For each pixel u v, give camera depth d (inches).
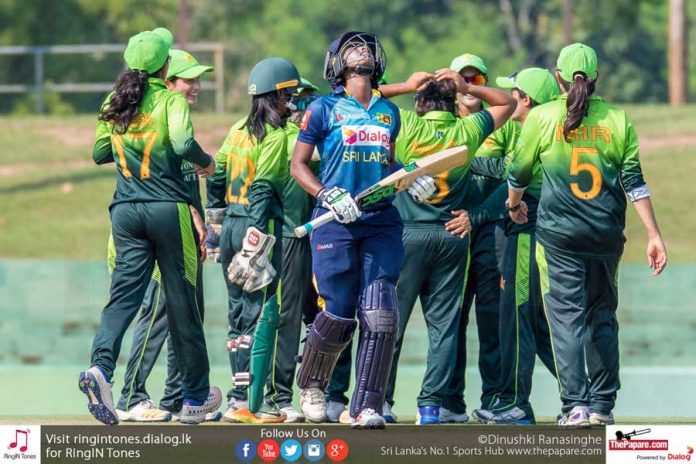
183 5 5664.4
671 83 4872.0
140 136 968.3
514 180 992.2
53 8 6210.6
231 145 1056.2
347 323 917.2
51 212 3558.1
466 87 1040.2
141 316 1094.4
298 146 912.9
